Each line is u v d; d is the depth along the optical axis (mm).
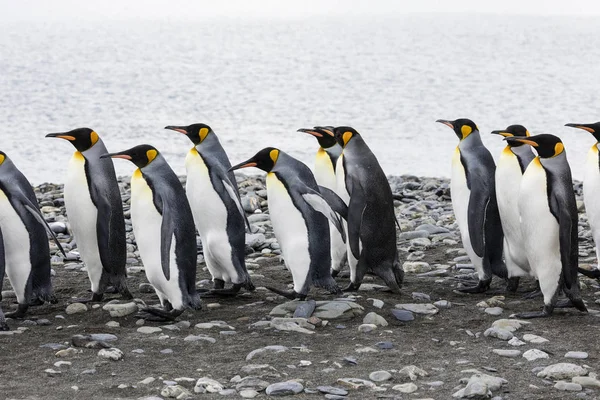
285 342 11344
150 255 12531
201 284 14891
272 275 15586
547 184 12391
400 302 13367
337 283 15023
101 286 13656
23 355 10797
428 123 67625
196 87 104000
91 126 63688
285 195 13070
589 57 150750
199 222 13828
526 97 89500
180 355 10836
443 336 11672
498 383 9547
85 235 13453
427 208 22828
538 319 12422
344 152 13867
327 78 119000
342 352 10930
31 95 89875
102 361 10508
